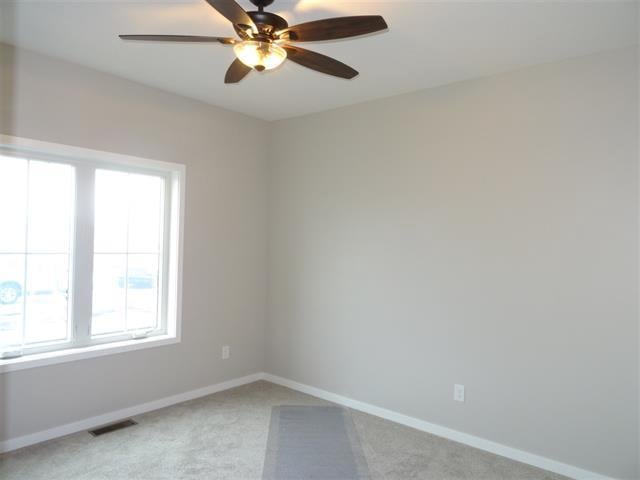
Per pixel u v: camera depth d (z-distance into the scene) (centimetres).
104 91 313
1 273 282
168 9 225
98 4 221
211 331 387
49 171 301
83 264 316
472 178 306
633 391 247
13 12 229
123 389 327
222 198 393
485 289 299
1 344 283
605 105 258
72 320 311
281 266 424
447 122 318
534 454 277
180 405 358
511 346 288
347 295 373
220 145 390
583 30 235
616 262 253
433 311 323
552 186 274
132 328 347
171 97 353
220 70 305
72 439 291
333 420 338
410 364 334
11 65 271
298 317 408
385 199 351
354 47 260
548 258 275
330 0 211
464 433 305
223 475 254
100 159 315
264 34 186
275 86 332
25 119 277
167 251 366
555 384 272
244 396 384
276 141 430
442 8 216
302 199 408
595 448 258
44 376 287
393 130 347
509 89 292
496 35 243
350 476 258
